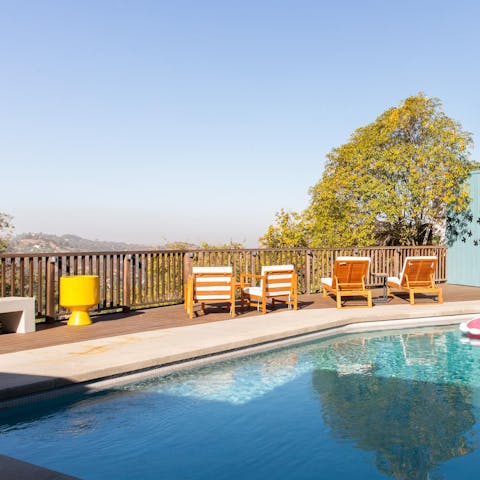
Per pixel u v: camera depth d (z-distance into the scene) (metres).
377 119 20.05
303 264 11.88
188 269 9.85
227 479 2.93
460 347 6.58
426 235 17.69
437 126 16.97
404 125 18.11
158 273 9.36
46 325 7.41
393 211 16.33
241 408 4.15
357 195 17.58
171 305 9.66
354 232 17.53
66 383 4.35
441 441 3.47
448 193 14.38
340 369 5.40
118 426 3.76
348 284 9.20
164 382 4.89
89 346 5.66
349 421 3.86
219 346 5.73
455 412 4.04
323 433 3.62
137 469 3.06
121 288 8.67
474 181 14.20
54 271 7.67
